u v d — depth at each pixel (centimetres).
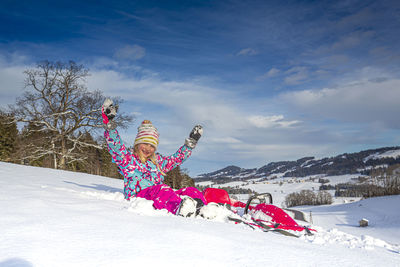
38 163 2917
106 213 213
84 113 2603
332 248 191
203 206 264
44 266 107
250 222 268
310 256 151
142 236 154
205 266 120
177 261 122
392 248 248
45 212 195
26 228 153
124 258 121
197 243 148
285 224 272
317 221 1981
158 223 191
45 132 2675
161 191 283
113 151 320
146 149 340
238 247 150
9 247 123
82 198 285
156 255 127
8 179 411
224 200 332
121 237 150
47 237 141
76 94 2620
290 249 161
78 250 126
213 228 191
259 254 142
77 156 2675
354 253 180
